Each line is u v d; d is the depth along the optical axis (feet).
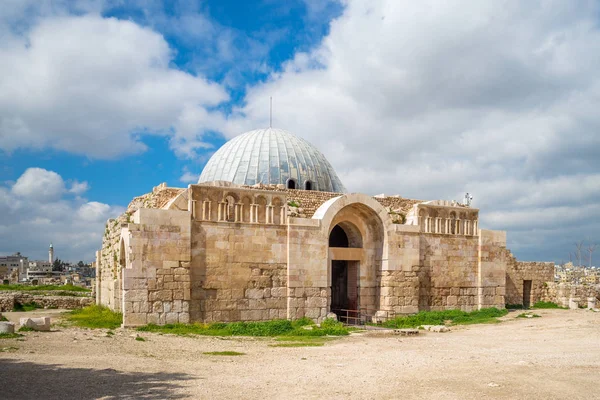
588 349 75.77
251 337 93.25
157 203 112.16
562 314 137.28
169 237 102.17
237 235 110.73
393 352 74.02
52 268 615.16
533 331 100.37
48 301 166.30
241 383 51.26
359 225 131.95
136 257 99.14
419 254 135.95
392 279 128.67
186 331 95.91
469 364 62.80
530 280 172.65
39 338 76.74
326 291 118.73
